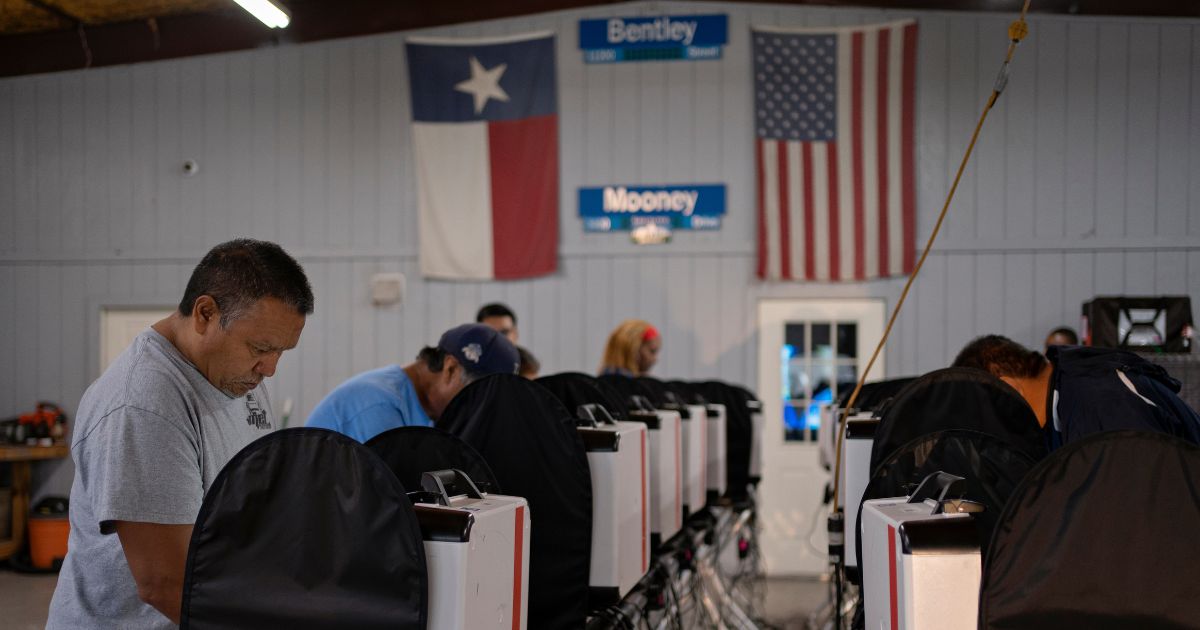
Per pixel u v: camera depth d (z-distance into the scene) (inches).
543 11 319.9
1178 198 299.7
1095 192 301.6
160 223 338.6
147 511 64.4
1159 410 90.1
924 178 306.2
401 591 59.3
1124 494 55.9
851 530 108.2
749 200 312.0
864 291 305.9
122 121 341.7
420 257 322.3
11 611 251.3
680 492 139.9
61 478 335.3
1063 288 301.1
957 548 62.4
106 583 68.2
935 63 306.7
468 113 321.1
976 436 80.4
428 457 79.0
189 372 70.1
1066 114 302.8
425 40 323.0
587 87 318.3
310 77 331.9
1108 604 55.9
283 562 60.2
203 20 331.3
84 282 341.7
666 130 315.6
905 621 62.9
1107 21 302.0
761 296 310.0
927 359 302.8
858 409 150.6
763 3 312.8
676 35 315.6
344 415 112.7
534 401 99.0
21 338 343.6
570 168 318.3
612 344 216.8
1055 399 103.0
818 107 308.5
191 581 60.6
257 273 68.7
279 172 332.5
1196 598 55.4
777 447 308.3
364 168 328.2
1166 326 260.4
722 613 195.6
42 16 324.5
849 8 309.4
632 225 315.3
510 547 67.3
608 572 100.6
